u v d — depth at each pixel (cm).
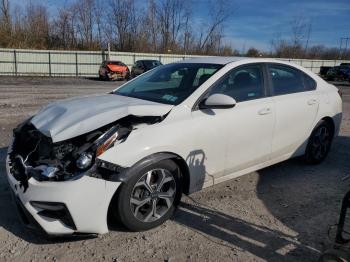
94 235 318
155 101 384
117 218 330
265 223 368
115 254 309
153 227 348
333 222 375
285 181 480
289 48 5384
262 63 454
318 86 527
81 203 297
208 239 336
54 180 299
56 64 3009
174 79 419
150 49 4559
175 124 348
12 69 2897
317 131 526
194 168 366
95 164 300
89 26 4397
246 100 418
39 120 351
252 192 442
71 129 315
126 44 4484
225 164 399
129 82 479
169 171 347
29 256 303
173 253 313
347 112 1093
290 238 342
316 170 525
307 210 401
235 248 324
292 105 466
